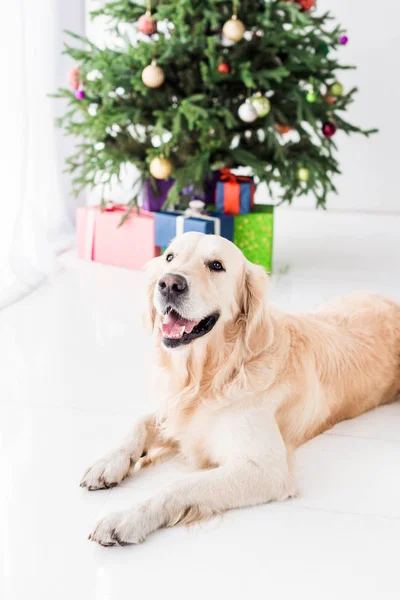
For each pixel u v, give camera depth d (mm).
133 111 3834
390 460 2186
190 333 1975
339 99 4262
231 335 2064
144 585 1582
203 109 3619
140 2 3984
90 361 2912
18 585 1570
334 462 2166
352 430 2393
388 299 2852
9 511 1855
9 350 3008
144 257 4168
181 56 3684
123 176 5836
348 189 6547
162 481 2039
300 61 3969
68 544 1725
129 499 1933
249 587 1585
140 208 4457
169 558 1679
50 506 1887
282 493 1929
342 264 4477
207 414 2043
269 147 3902
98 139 4008
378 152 6398
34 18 4332
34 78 4234
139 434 2119
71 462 2119
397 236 5410
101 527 1714
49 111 4703
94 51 3977
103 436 2291
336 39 4051
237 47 3723
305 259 4582
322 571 1650
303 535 1785
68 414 2441
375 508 1919
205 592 1564
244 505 1885
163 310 1929
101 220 4328
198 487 1831
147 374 2799
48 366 2850
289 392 2125
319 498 1960
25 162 3807
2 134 3604
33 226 4102
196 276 1922
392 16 6043
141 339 3166
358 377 2434
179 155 3949
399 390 2680
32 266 3896
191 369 2043
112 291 3832
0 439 2248
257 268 2104
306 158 4031
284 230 5535
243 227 4059
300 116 3773
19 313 3471
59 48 4824
